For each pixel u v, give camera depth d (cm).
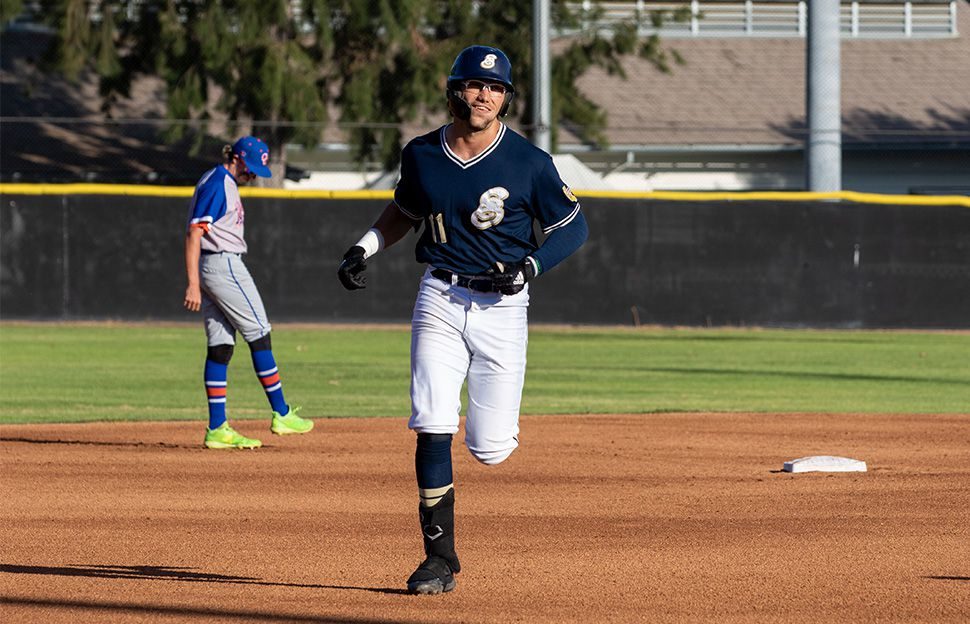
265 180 6162
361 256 1243
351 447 2331
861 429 2639
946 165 7788
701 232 5584
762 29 9044
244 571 1344
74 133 7575
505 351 1220
